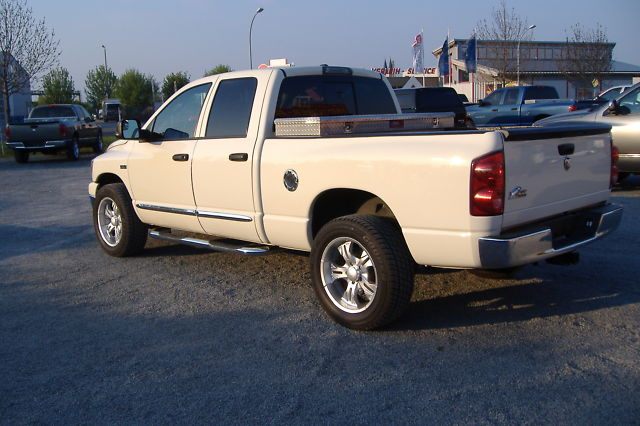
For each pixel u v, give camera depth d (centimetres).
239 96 540
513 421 314
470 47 3541
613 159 493
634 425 308
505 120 1859
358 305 445
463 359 389
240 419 326
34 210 1036
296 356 402
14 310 511
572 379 357
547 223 423
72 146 2011
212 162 538
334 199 496
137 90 6341
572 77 3891
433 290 530
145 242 677
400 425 315
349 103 588
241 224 525
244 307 502
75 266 651
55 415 336
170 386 366
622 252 629
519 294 512
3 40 2495
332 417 324
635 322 440
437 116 570
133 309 506
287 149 481
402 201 411
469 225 384
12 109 3594
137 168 627
